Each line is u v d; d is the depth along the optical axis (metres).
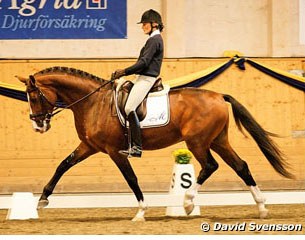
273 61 14.84
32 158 14.46
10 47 15.31
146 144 10.30
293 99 14.79
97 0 15.36
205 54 15.68
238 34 15.66
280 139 14.72
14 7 15.27
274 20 15.59
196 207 11.02
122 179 14.49
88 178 14.45
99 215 11.48
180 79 14.54
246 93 14.74
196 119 10.16
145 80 9.98
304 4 15.62
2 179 14.43
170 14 15.36
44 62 14.52
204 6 15.66
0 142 14.46
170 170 14.52
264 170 14.66
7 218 10.89
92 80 10.31
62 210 12.26
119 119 10.09
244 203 10.62
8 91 14.38
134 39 15.45
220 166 14.55
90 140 10.23
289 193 10.66
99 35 15.40
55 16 15.33
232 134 14.66
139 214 10.28
